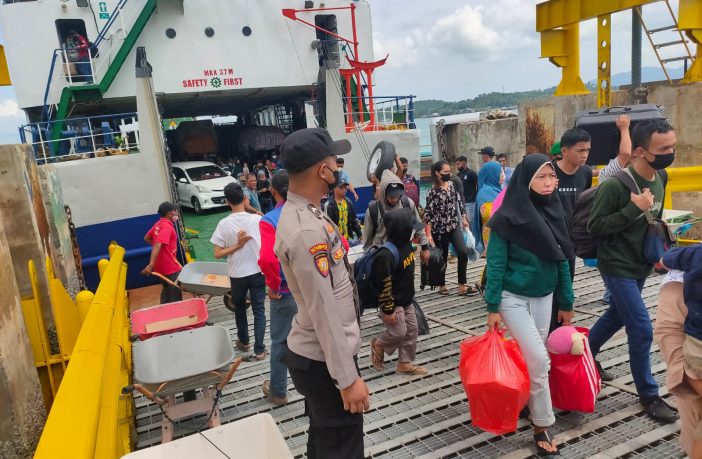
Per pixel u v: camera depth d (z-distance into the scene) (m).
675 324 2.24
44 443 1.76
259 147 16.67
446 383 4.29
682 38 9.02
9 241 3.82
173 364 3.56
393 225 4.05
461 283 6.64
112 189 8.16
